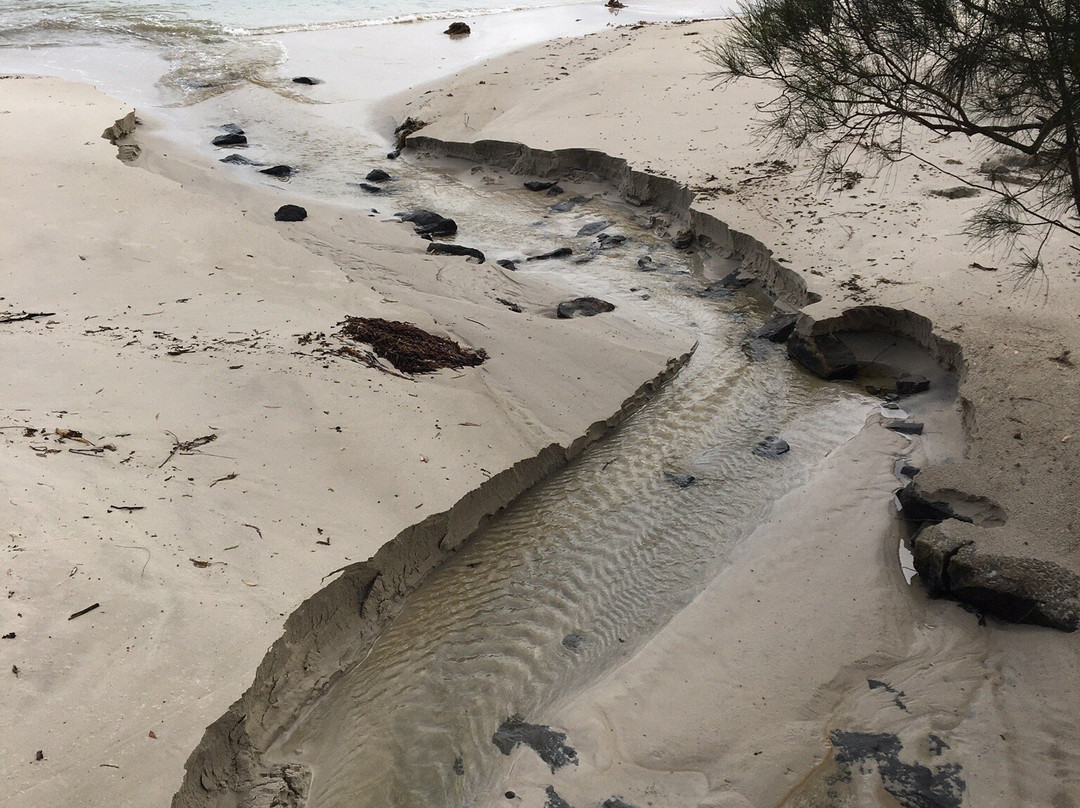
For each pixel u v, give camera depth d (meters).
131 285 9.12
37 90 16.75
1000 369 7.79
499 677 5.51
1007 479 6.53
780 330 9.62
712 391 8.77
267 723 4.94
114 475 6.00
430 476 6.67
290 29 23.91
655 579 6.37
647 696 5.29
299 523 5.95
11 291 8.78
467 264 10.95
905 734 5.00
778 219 11.28
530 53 19.95
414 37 23.20
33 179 11.84
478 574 6.39
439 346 8.50
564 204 13.62
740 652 5.62
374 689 5.41
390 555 5.99
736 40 6.83
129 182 12.05
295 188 14.25
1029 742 4.87
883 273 9.71
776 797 4.64
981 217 7.69
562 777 4.77
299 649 5.29
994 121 6.48
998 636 5.61
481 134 15.42
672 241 12.14
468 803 4.67
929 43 5.62
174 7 26.11
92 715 4.39
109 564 5.21
